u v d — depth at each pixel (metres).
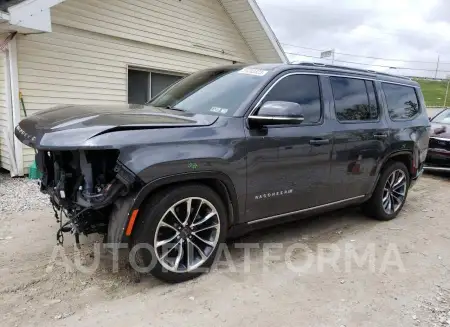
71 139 2.73
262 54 11.96
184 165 3.06
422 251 4.32
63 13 7.45
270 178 3.69
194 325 2.76
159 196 3.07
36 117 3.37
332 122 4.21
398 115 5.22
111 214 3.04
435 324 2.94
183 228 3.27
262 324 2.81
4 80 6.89
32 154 7.14
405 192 5.52
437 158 8.23
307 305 3.10
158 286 3.26
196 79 4.45
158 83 9.72
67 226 3.24
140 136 2.92
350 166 4.46
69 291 3.13
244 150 3.44
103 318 2.79
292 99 3.91
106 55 8.35
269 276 3.53
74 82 7.86
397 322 2.94
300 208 4.10
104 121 2.95
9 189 6.07
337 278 3.57
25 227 4.45
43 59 7.29
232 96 3.74
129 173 2.85
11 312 2.81
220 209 3.42
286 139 3.73
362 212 5.48
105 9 8.16
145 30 9.01
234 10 10.52
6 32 6.51
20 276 3.33
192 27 10.07
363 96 4.71
